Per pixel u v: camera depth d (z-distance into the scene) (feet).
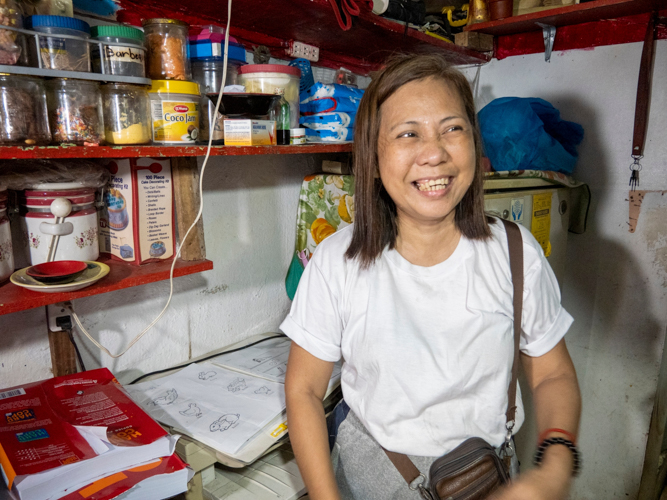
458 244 2.98
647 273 5.96
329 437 3.45
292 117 3.92
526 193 5.23
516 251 3.00
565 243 6.13
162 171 3.42
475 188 2.96
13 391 3.11
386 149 2.76
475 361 2.84
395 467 2.91
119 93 2.92
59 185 2.92
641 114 5.57
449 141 2.68
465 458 2.68
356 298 2.97
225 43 3.21
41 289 2.63
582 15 5.44
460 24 6.33
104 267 3.03
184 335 4.47
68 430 2.71
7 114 2.43
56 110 2.74
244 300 4.97
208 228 4.49
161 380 3.98
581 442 6.91
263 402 3.61
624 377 6.36
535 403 3.14
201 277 4.52
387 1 4.35
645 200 5.80
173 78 3.22
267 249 5.10
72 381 3.29
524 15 5.56
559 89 6.16
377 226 2.96
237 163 4.63
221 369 4.21
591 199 6.21
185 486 2.69
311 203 5.04
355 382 3.11
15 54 2.43
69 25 2.58
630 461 6.48
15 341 3.39
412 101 2.66
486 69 6.71
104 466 2.52
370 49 5.37
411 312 2.90
